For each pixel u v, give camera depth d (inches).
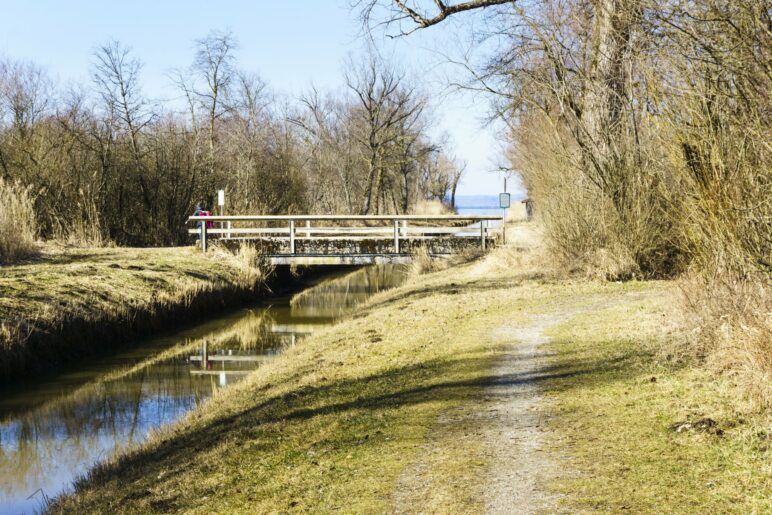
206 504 224.7
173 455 291.1
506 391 305.9
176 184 1430.9
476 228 997.8
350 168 2335.1
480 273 784.3
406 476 221.9
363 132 2274.9
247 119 1697.8
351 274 1348.4
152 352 617.0
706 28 313.0
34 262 803.4
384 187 2474.2
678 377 293.7
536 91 703.1
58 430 406.9
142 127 1407.5
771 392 240.1
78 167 1279.5
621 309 470.9
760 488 185.0
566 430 248.1
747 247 319.6
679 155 343.3
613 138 633.0
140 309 681.6
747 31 295.1
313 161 2298.2
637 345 359.9
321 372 382.9
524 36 684.1
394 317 545.3
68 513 252.4
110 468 300.7
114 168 1334.9
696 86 327.6
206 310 800.3
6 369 506.0
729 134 321.1
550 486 202.1
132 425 413.1
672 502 184.2
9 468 348.2
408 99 2213.3
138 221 1378.0
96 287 687.7
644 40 379.6
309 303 909.2
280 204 1635.1
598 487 198.1
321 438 271.1
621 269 625.0
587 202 660.7
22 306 574.9
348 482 223.3
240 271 930.1
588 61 655.8
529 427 255.8
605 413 261.1
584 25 654.5
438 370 357.1
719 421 236.4
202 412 361.1
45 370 539.2
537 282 652.1
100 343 617.0
